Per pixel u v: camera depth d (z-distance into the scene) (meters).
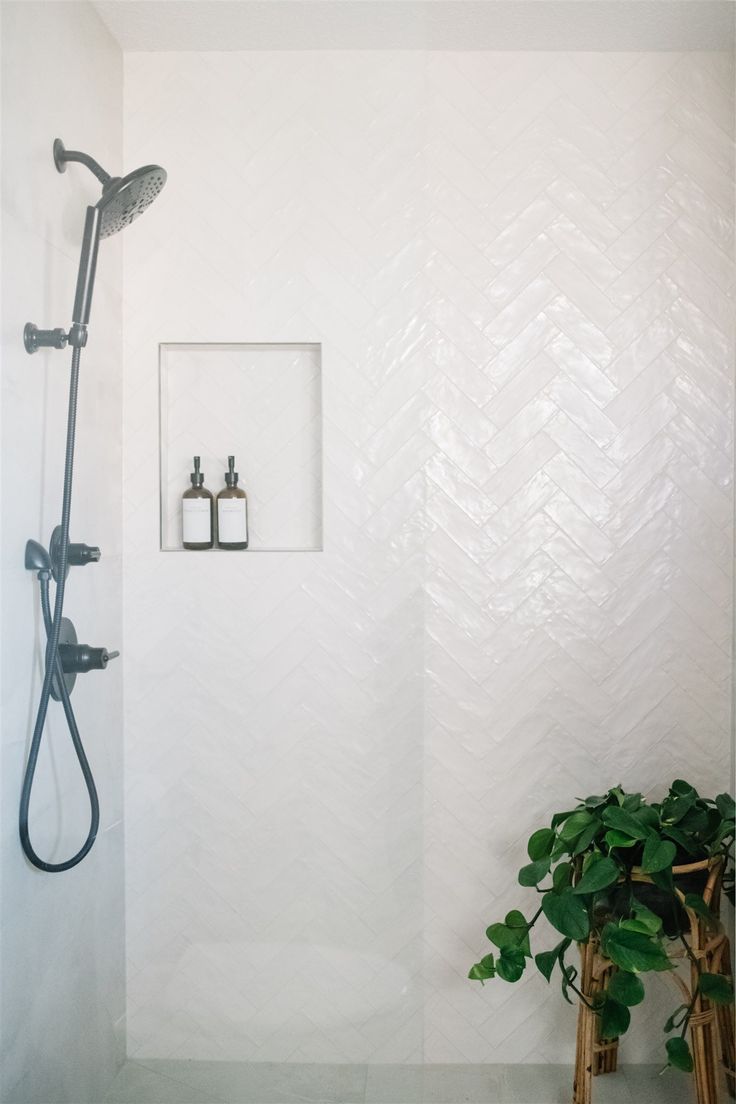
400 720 2.41
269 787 2.38
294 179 2.40
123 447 2.34
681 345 2.46
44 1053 1.90
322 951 2.37
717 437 2.47
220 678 2.37
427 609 2.45
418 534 2.44
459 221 2.45
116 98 2.32
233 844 2.36
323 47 2.40
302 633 2.40
